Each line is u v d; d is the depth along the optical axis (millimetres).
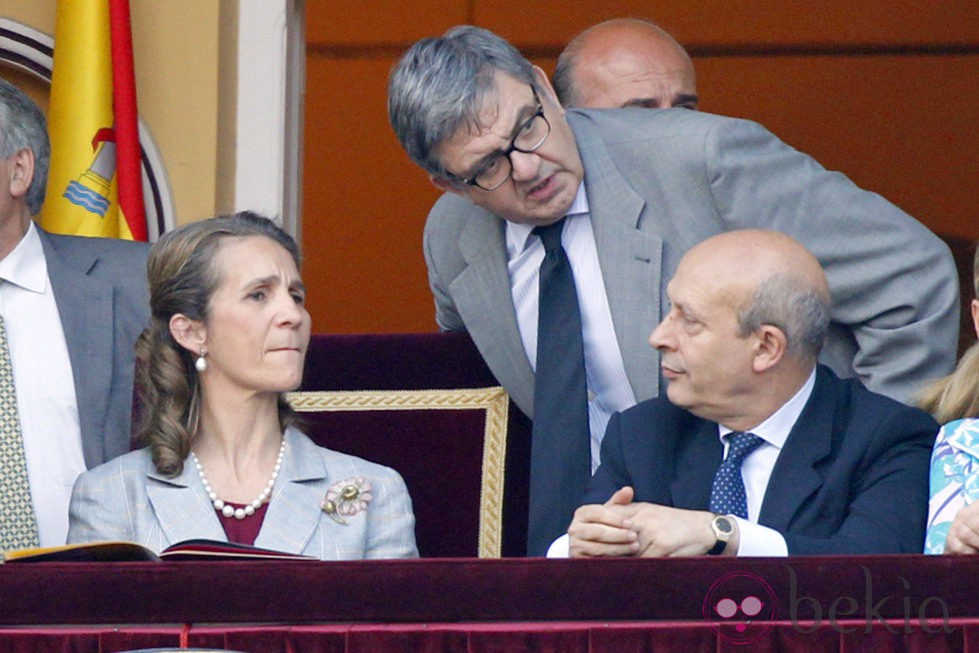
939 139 27859
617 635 8188
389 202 28875
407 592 8336
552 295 12828
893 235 12617
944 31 27688
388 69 28516
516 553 13211
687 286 10672
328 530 11188
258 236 11570
